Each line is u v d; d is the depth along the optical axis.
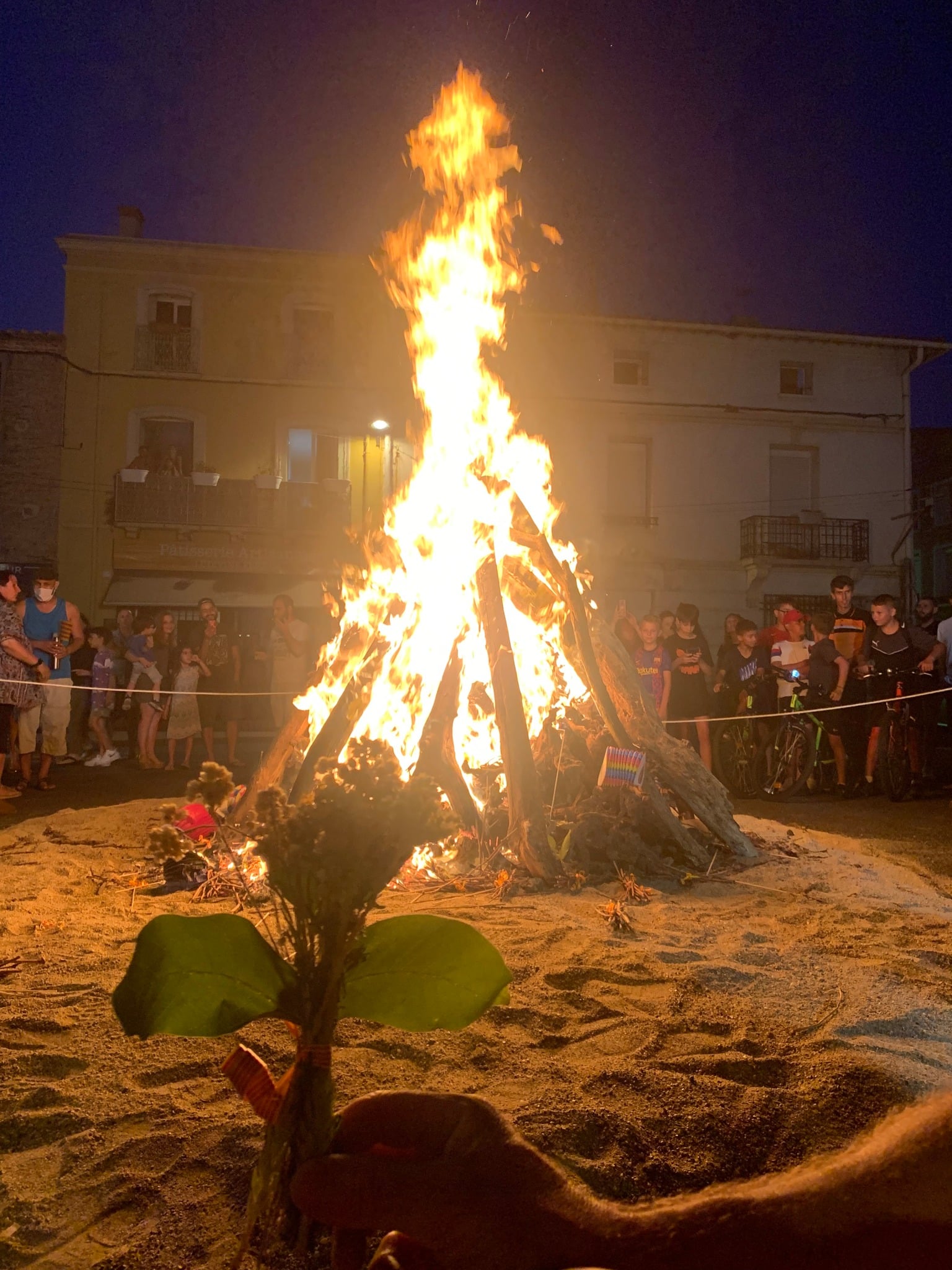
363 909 0.94
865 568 24.12
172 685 11.16
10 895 3.88
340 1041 2.28
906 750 8.24
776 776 8.44
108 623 21.55
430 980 0.96
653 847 4.55
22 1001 2.53
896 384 24.45
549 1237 0.75
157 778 9.96
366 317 22.31
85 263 21.38
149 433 21.97
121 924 3.38
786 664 8.96
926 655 8.71
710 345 23.72
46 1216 1.58
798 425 24.02
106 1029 2.33
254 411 21.98
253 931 0.94
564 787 4.81
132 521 21.14
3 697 7.62
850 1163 0.76
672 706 8.92
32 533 21.09
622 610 9.27
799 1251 0.70
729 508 23.72
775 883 4.21
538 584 5.26
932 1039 2.36
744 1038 2.31
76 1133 1.83
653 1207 0.77
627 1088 2.01
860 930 3.40
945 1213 0.70
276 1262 1.44
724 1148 1.80
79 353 21.39
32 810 7.44
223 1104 1.94
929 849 5.72
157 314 21.92
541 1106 1.88
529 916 3.53
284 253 21.62
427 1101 0.90
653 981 2.76
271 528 21.78
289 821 0.90
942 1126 0.75
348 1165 0.81
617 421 23.31
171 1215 1.57
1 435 21.02
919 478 31.28
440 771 4.48
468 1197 0.78
